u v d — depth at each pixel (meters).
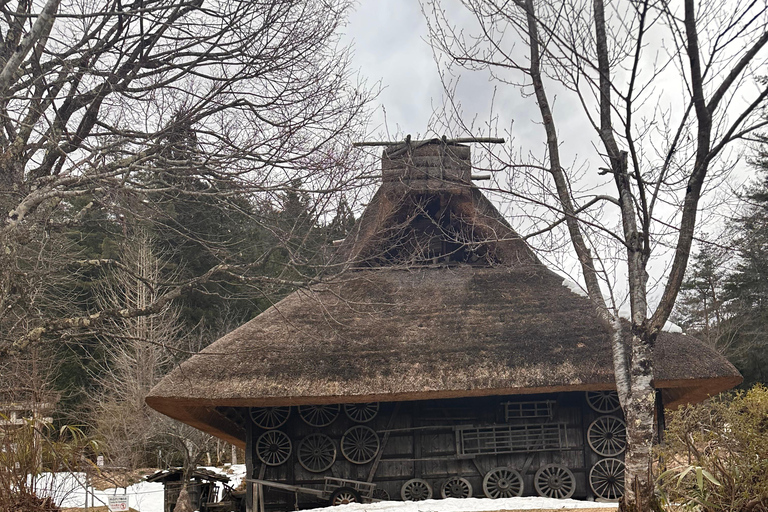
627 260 8.38
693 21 6.88
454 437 12.98
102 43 9.49
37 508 7.41
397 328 13.21
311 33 9.58
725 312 33.03
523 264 13.07
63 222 10.10
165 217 10.58
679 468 7.58
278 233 9.67
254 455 13.12
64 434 8.77
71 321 8.83
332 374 12.01
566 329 12.62
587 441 12.78
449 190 14.38
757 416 7.75
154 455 26.64
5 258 8.49
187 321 29.53
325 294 14.27
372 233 13.92
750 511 7.19
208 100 9.25
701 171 7.51
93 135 9.45
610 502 12.25
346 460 13.02
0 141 9.40
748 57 7.02
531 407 13.12
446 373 11.84
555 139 9.21
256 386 11.83
